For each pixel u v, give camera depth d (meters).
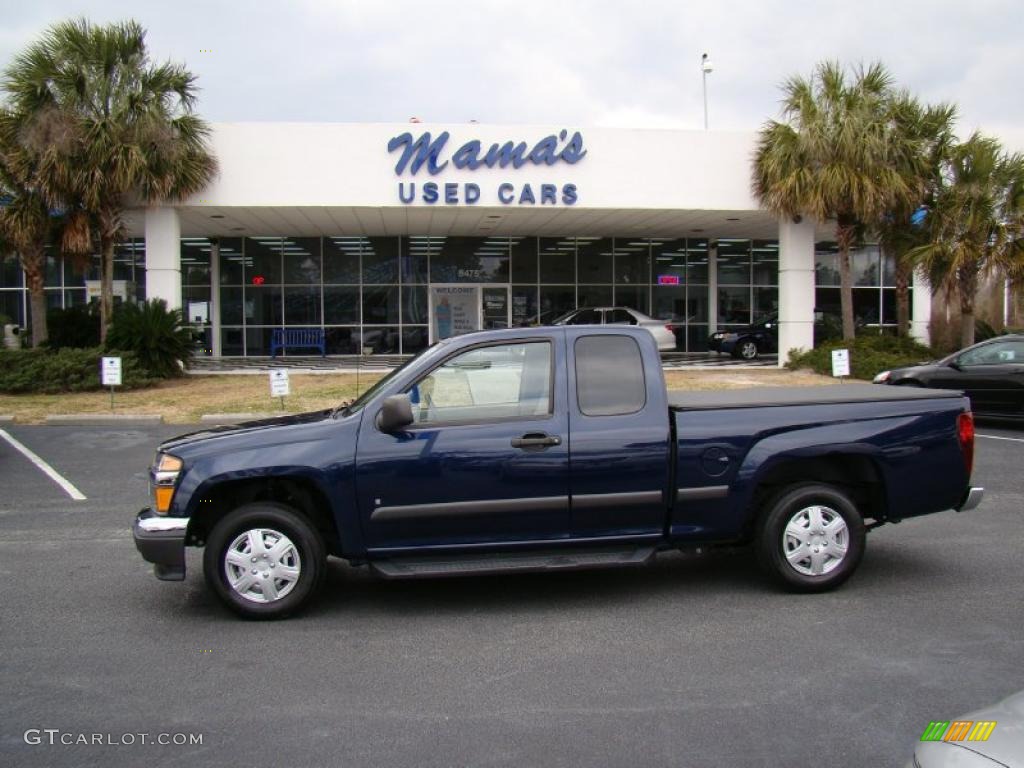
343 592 6.05
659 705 4.18
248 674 4.61
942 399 5.95
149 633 5.25
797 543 5.76
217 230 24.64
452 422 5.45
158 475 5.36
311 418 5.83
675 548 5.75
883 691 4.30
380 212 20.91
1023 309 22.73
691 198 20.72
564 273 27.09
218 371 21.61
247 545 5.39
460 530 5.42
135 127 18.02
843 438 5.71
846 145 18.75
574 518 5.48
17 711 4.18
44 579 6.38
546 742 3.81
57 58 17.94
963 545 7.07
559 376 5.56
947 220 18.97
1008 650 4.82
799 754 3.68
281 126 19.66
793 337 21.80
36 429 13.80
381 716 4.09
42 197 18.19
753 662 4.69
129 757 3.71
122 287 26.05
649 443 5.49
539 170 20.20
